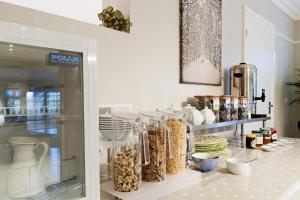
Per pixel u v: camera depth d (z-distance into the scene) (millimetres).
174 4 1730
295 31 4293
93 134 713
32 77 640
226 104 1861
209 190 1026
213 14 2121
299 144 2068
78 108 696
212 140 1598
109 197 928
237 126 2451
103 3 1548
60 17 1101
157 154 1014
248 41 2760
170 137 1062
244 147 1940
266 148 1812
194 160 1314
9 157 638
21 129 644
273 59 3422
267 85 3291
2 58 573
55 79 676
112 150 986
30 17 1004
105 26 1356
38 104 663
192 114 1477
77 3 1404
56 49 633
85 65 691
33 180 671
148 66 1534
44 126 681
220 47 2227
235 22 2508
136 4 1454
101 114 1129
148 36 1531
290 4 3662
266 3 3199
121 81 1368
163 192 965
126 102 1393
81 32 1179
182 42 1778
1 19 929
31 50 598
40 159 683
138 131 980
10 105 617
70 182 706
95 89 718
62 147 707
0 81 591
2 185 626
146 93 1520
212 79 2131
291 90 4168
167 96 1672
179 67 1773
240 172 1235
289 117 4125
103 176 1091
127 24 1378
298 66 4289
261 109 3141
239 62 2574
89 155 706
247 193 994
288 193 1021
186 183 1064
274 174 1247
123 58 1380
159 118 1046
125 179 915
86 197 703
